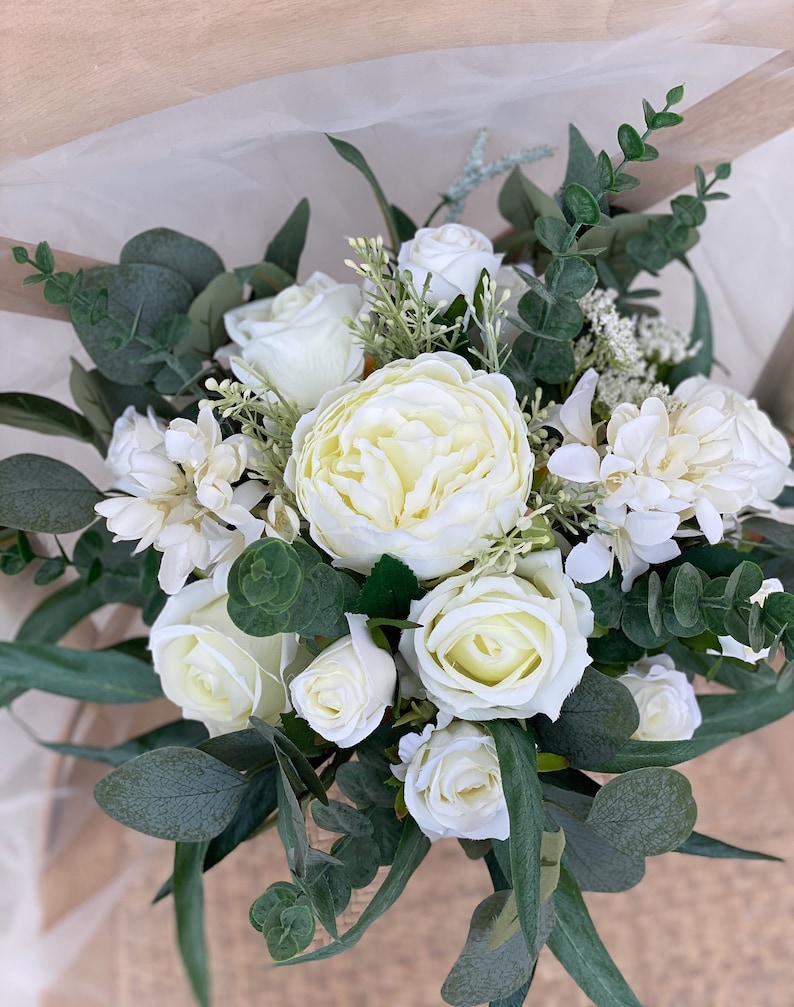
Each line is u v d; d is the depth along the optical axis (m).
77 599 0.83
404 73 0.62
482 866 0.90
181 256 0.71
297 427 0.58
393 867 0.59
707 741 0.70
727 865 0.91
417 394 0.57
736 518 0.67
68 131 0.61
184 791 0.60
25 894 0.90
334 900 0.59
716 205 0.81
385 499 0.55
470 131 0.71
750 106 0.66
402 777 0.60
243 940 0.90
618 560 0.62
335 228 0.78
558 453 0.58
